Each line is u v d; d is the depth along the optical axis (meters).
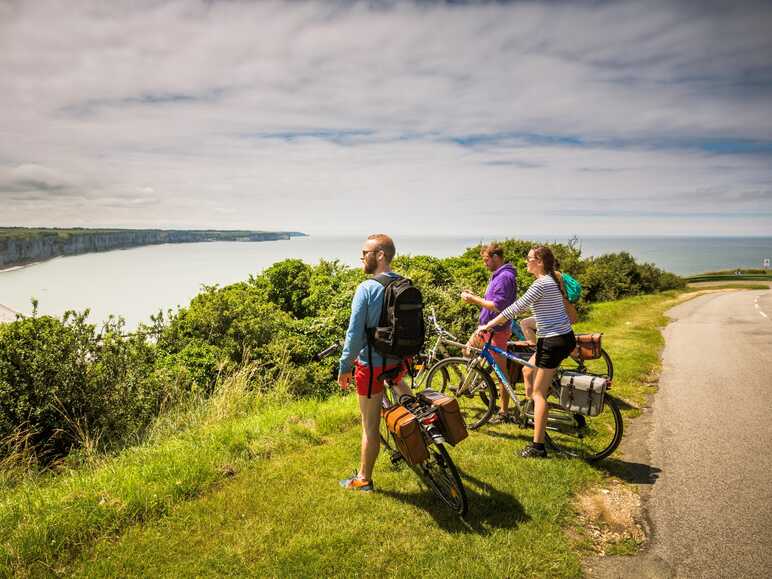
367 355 3.78
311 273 13.48
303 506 3.86
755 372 8.93
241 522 3.66
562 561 3.23
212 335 8.96
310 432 5.32
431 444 4.00
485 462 4.63
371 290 3.68
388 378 3.83
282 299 12.97
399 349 3.65
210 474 4.35
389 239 3.86
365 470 4.10
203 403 7.03
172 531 3.56
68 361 6.08
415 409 3.86
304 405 6.77
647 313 20.09
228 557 3.26
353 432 5.44
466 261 17.34
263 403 7.21
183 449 4.91
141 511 3.78
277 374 8.40
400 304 3.63
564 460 4.69
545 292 4.58
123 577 3.09
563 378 4.78
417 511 3.80
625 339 12.52
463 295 5.70
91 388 6.18
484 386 5.85
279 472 4.45
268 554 3.29
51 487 4.43
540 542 3.41
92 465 5.14
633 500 4.09
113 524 3.59
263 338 9.02
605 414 6.27
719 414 6.38
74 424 5.87
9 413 5.59
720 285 54.53
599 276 26.27
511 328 6.13
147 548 3.36
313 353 9.19
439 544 3.38
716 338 13.26
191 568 3.16
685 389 7.69
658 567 3.21
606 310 19.31
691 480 4.44
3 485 4.74
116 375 6.46
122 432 6.25
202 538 3.47
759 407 6.70
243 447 4.94
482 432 5.43
